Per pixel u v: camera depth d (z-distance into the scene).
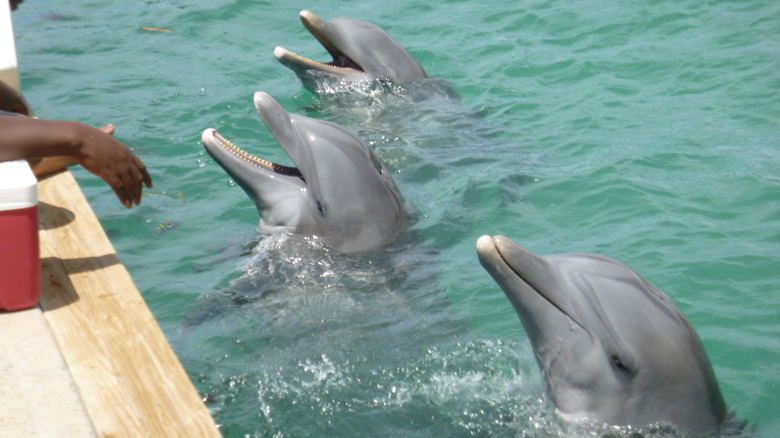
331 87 8.23
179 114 7.96
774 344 4.75
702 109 7.89
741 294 5.21
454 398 4.38
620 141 7.38
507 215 6.27
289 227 5.65
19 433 3.26
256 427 4.22
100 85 8.55
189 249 5.88
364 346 4.78
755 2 10.08
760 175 6.64
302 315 5.05
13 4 10.58
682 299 5.19
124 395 3.50
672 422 3.93
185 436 3.31
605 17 9.98
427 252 5.72
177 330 4.97
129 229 6.12
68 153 4.23
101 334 3.87
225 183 6.79
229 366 4.64
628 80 8.56
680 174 6.77
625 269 4.12
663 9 10.05
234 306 5.14
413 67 8.59
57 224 4.77
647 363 3.87
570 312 4.00
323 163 5.55
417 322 4.98
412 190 6.66
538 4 10.48
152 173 6.91
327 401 4.39
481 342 4.80
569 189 6.61
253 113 8.01
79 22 10.30
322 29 8.35
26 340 3.77
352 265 5.45
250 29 10.15
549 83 8.67
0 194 3.76
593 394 3.99
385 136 7.64
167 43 9.70
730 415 4.14
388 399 4.39
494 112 8.14
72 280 4.26
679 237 5.87
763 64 8.62
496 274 4.09
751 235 5.86
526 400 4.30
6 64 5.68
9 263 3.88
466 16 10.34
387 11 10.56
